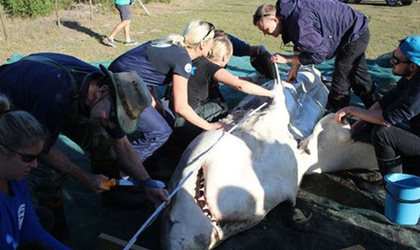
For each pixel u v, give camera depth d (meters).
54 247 2.34
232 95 5.97
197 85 4.25
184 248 2.85
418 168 3.87
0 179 2.06
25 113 2.00
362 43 4.97
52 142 2.55
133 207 3.60
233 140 3.46
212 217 3.07
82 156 4.42
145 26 11.83
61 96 2.48
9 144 1.93
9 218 2.11
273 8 4.55
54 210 3.14
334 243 3.28
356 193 3.93
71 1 13.40
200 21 3.85
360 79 5.18
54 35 9.77
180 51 3.59
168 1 16.83
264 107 4.12
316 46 4.50
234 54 5.05
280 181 3.48
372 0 19.67
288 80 5.01
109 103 2.37
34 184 3.03
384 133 3.63
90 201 3.71
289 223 3.44
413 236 3.36
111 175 3.66
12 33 9.44
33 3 11.38
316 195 3.90
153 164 3.95
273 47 9.30
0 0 11.18
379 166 3.82
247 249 3.16
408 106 3.39
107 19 12.16
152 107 3.71
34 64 2.64
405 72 3.56
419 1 18.73
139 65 3.60
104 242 2.82
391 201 3.35
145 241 3.24
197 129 4.28
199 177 3.28
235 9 15.84
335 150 4.09
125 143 2.94
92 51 8.67
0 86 2.60
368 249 3.24
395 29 11.57
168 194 3.10
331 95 5.33
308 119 4.70
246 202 3.16
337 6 4.73
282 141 3.78
